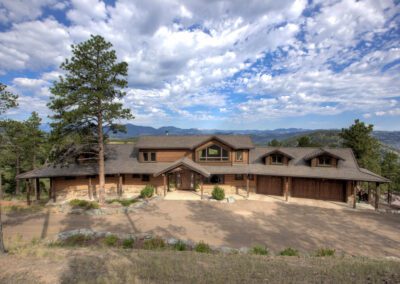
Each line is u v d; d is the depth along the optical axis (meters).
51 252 10.33
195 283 7.17
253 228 17.14
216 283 7.23
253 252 12.60
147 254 10.44
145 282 7.15
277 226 17.66
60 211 20.33
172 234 15.66
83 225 17.14
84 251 10.77
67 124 19.95
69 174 24.12
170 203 23.48
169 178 28.59
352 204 24.27
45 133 32.34
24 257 9.64
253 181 28.42
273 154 27.42
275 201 25.09
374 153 36.47
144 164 27.91
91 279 7.31
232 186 28.36
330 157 25.44
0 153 25.69
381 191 36.19
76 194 26.19
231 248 13.20
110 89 21.14
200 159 28.22
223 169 27.12
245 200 25.25
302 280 7.57
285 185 25.78
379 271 8.30
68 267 8.41
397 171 37.66
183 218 19.08
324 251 12.59
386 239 15.52
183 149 28.62
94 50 20.22
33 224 17.30
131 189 28.06
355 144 34.28
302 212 21.39
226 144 27.66
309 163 26.62
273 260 10.09
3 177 34.69
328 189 25.78
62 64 19.55
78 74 20.09
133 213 20.20
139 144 28.47
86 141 21.81
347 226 17.89
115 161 28.06
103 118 21.02
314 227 17.56
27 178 23.27
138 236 14.59
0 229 10.45
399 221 19.22
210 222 18.23
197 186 28.58
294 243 14.67
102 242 13.65
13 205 22.34
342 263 9.46
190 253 11.14
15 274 7.79
